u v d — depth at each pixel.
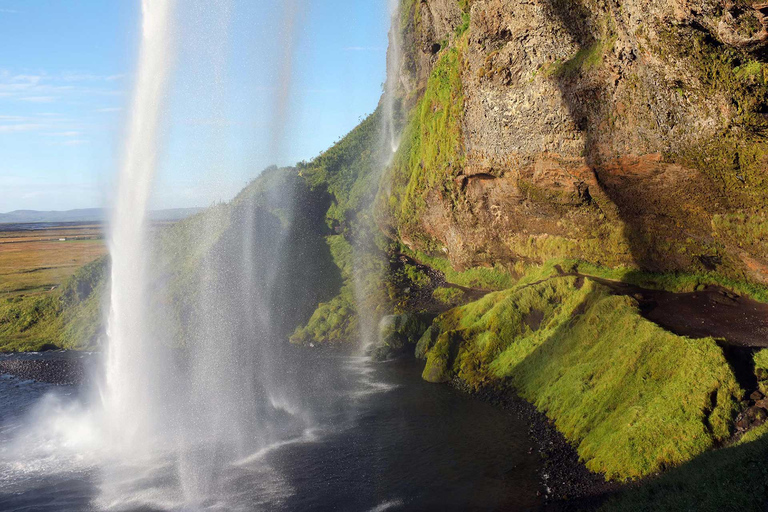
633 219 26.88
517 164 29.94
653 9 19.81
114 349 27.81
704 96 19.64
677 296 24.95
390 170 48.28
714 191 21.77
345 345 35.84
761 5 15.21
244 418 24.50
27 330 46.44
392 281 42.44
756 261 22.31
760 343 19.20
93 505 18.16
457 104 35.41
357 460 20.03
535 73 27.55
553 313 27.25
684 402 17.17
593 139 25.34
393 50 60.03
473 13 30.83
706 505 12.84
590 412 19.77
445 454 19.89
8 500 18.78
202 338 36.31
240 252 45.47
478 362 27.34
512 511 15.92
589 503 15.61
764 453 13.71
